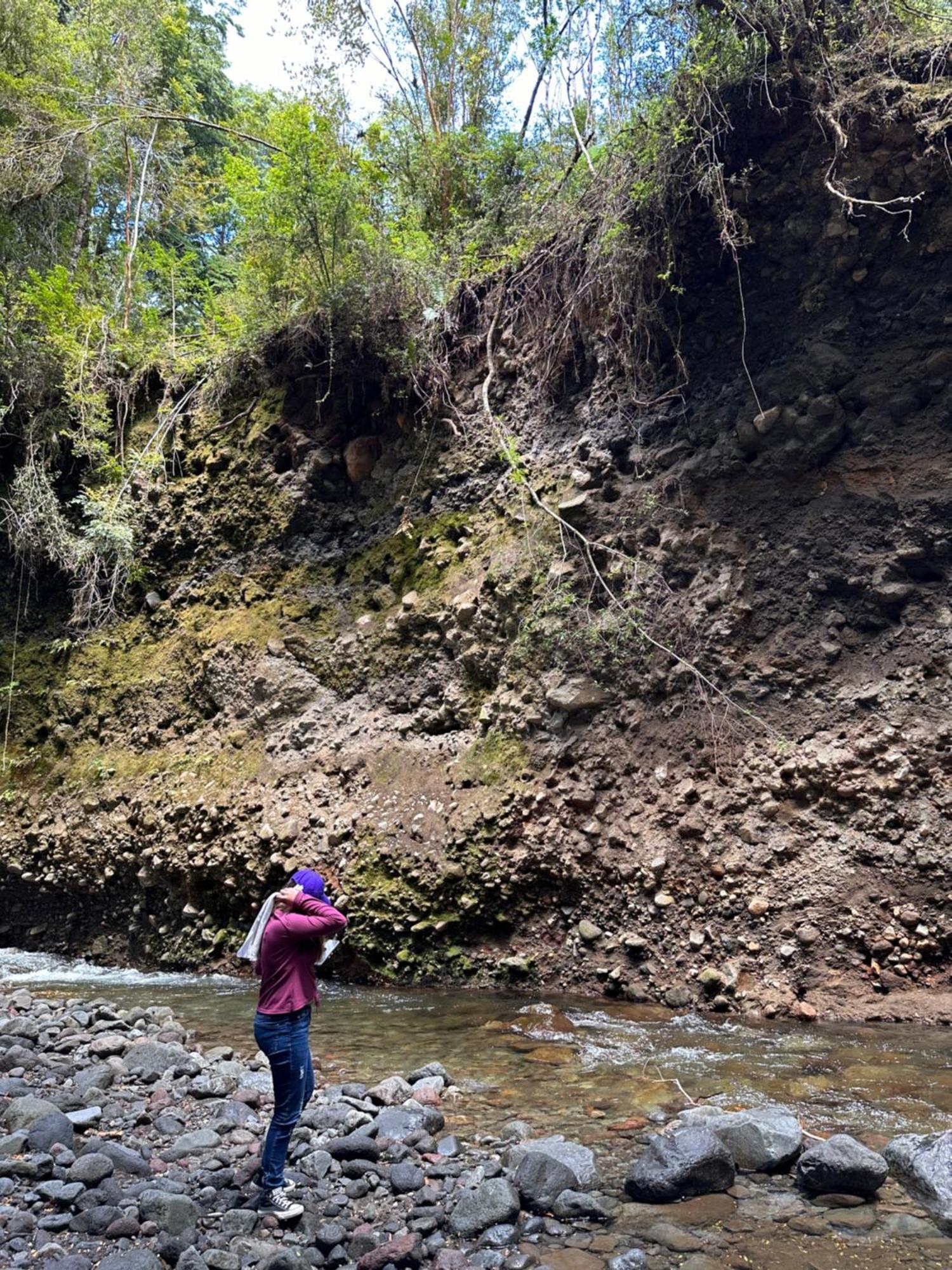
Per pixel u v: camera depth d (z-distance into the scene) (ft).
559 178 35.86
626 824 24.97
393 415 37.11
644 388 30.14
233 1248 11.12
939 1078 16.03
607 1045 19.07
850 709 23.41
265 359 39.73
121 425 43.37
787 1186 12.35
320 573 36.22
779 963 21.49
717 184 27.35
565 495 30.25
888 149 25.36
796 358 26.96
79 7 51.52
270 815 30.40
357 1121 14.73
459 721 29.96
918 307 25.45
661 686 26.30
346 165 37.19
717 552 26.78
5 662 42.22
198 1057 19.12
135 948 33.06
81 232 50.75
